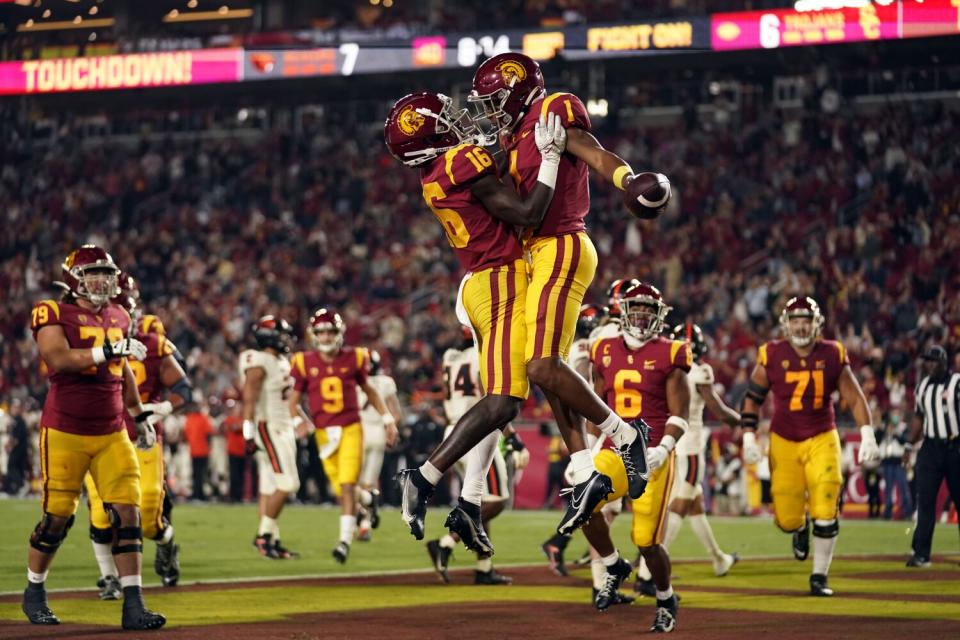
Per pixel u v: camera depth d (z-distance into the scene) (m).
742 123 59.34
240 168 68.38
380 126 68.25
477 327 11.90
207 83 63.47
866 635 13.65
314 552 25.95
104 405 15.12
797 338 19.20
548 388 11.56
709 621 15.20
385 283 57.97
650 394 16.38
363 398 28.94
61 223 67.88
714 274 50.94
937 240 48.62
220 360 53.56
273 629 14.27
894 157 53.56
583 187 11.93
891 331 45.44
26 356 57.75
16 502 42.56
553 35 57.28
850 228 51.00
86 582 19.94
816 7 52.50
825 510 18.39
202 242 64.31
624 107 64.12
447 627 14.60
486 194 11.51
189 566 22.80
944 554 25.64
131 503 14.91
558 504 42.09
